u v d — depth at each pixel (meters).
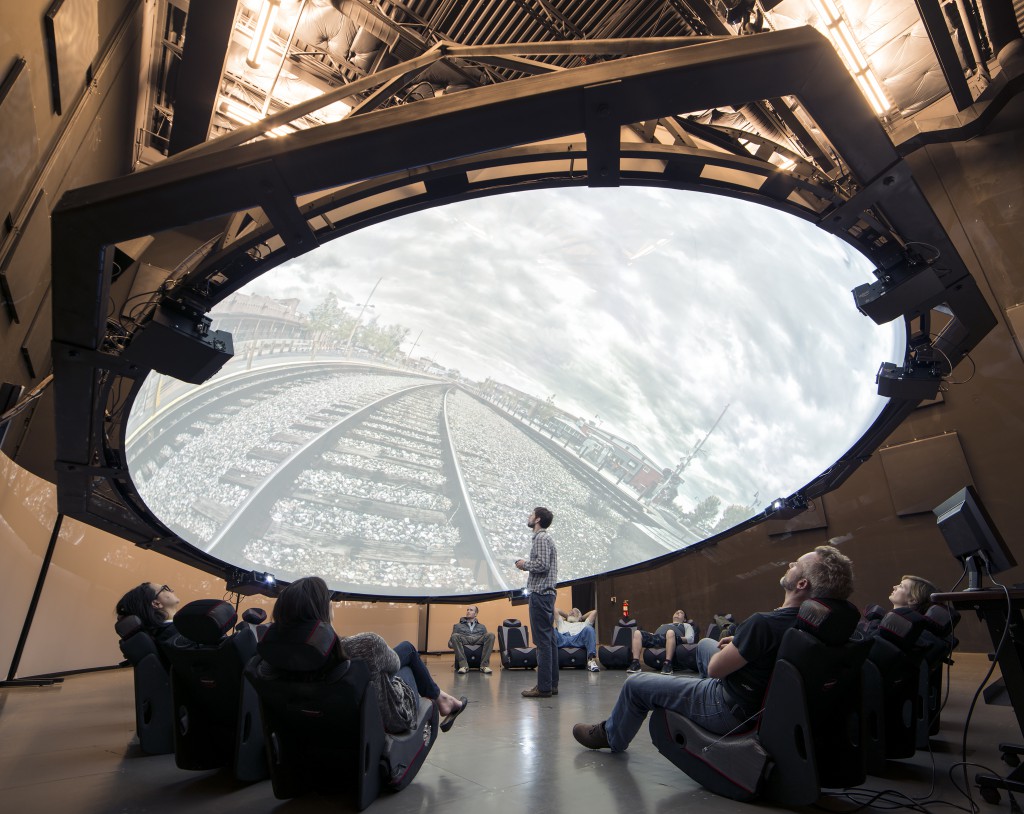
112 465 3.24
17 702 3.36
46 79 3.29
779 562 8.66
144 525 4.20
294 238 2.18
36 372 4.46
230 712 1.90
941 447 6.83
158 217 1.85
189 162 1.83
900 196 2.31
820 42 1.68
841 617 1.50
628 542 7.12
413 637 8.15
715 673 1.69
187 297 2.27
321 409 6.14
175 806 1.54
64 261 1.89
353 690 1.51
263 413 5.66
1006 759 1.96
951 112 7.09
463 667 5.78
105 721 2.76
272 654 1.47
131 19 4.79
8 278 3.29
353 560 6.12
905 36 6.40
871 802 1.59
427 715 1.92
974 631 6.34
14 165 3.00
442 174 2.26
